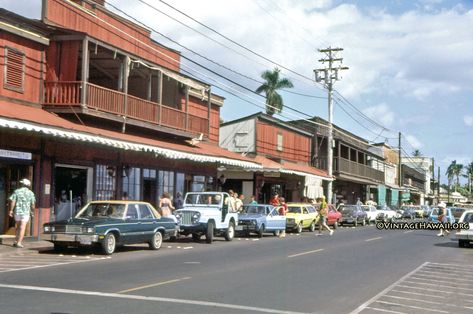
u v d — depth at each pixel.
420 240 27.16
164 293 9.95
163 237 19.28
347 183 60.19
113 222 16.52
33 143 19.36
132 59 23.16
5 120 15.34
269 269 13.91
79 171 21.94
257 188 38.16
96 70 26.05
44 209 19.88
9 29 18.81
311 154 50.31
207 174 32.09
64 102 20.31
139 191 25.58
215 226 22.41
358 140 63.19
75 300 9.00
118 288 10.33
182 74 26.50
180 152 24.25
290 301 9.62
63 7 21.72
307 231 33.25
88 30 23.27
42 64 20.44
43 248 17.16
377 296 10.48
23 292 9.62
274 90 53.53
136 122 23.33
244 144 40.00
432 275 13.89
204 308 8.73
